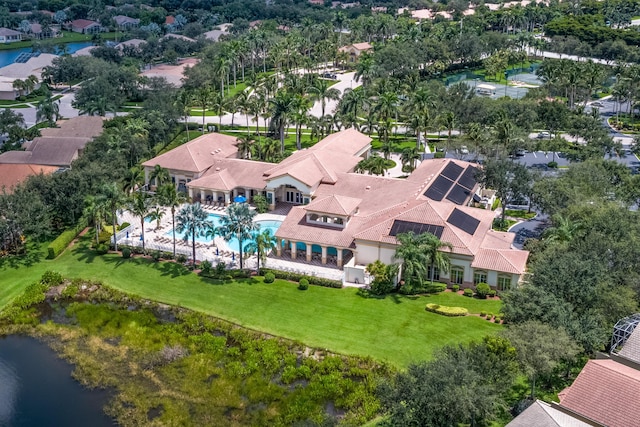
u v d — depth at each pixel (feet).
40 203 361.30
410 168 481.05
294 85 605.31
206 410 238.89
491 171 382.01
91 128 542.16
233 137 503.20
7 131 541.34
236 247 368.27
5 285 329.72
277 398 246.06
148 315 304.50
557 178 380.99
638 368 215.51
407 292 311.47
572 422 185.98
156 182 436.35
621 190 376.27
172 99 600.80
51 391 249.96
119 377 258.98
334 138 475.31
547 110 553.23
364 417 231.30
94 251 362.74
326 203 361.92
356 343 275.80
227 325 293.43
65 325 298.15
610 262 280.72
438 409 191.62
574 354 224.33
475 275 317.01
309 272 333.21
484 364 211.61
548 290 257.96
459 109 564.30
